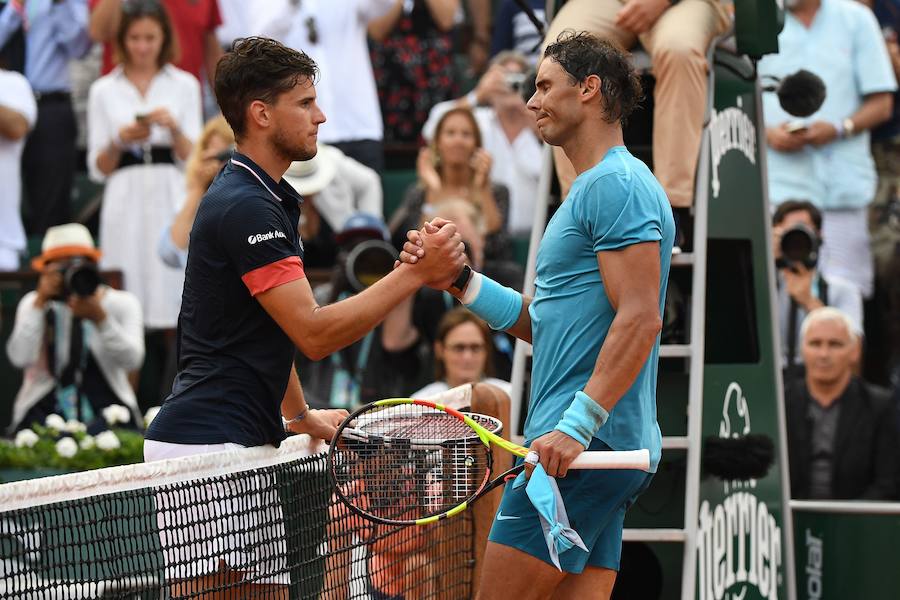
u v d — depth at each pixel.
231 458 13.84
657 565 20.88
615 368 13.27
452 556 17.86
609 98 13.95
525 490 14.05
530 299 15.29
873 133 34.31
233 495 13.81
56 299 28.44
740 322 22.08
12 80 33.62
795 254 28.55
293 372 15.03
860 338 30.64
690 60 18.88
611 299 13.57
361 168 33.03
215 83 14.28
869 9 36.31
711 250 22.09
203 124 36.19
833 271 32.91
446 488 14.89
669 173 18.98
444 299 27.30
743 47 20.38
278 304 13.77
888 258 33.56
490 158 31.70
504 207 32.44
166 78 33.47
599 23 20.00
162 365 32.22
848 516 24.36
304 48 34.66
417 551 16.92
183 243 28.92
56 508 12.04
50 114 35.12
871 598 24.17
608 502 13.97
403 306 26.92
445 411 13.93
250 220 13.79
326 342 13.83
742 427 20.55
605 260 13.52
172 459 13.22
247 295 14.01
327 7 34.62
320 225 32.91
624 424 13.86
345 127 34.69
